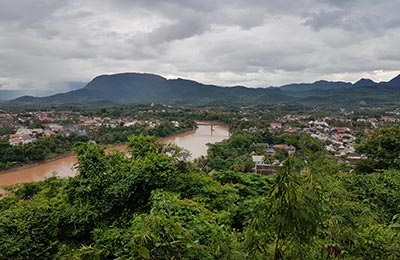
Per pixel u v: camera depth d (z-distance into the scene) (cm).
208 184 874
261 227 236
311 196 231
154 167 800
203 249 287
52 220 719
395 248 292
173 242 257
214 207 781
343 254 310
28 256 661
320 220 234
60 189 991
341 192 303
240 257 252
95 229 675
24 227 689
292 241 230
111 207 755
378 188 830
